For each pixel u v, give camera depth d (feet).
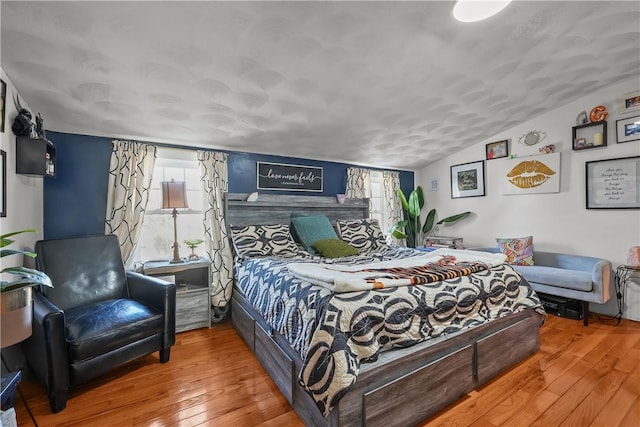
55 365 5.08
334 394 3.98
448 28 6.02
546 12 6.02
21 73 5.70
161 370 6.54
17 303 3.93
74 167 8.16
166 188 8.55
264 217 10.80
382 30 5.87
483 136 12.59
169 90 6.86
